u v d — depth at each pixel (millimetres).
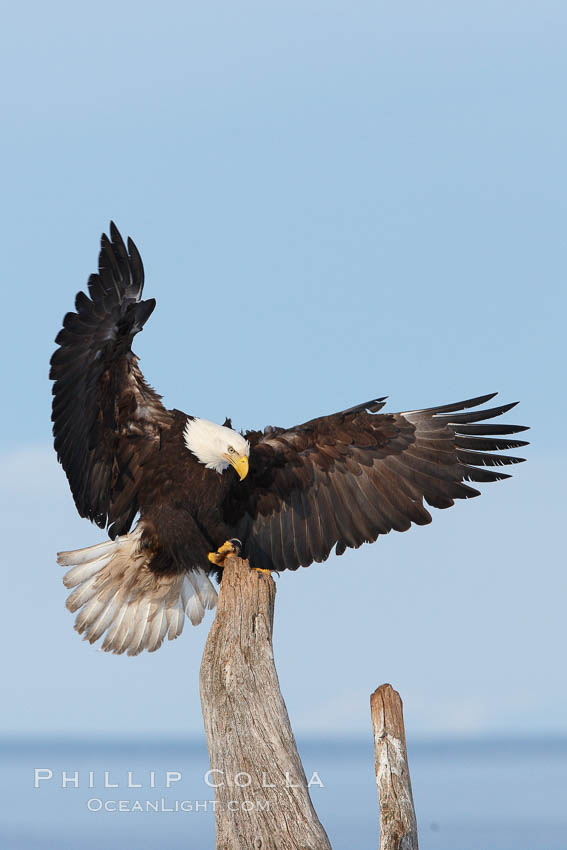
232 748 8234
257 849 8016
